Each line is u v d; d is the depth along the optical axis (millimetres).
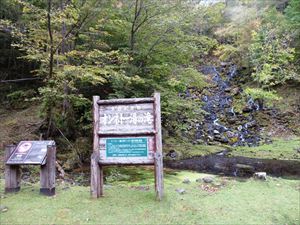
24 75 12523
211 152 9945
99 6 8164
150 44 9172
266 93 12289
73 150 7875
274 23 14344
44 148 4520
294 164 8148
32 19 9164
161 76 9406
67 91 7836
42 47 7527
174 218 3631
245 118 13242
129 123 4348
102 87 9094
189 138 11633
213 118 13570
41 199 4230
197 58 17578
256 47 13227
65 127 8320
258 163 8320
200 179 5551
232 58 18391
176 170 7246
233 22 17234
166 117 10734
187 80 9422
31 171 6203
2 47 12227
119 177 6215
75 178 6211
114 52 7387
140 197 4352
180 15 8750
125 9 9062
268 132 11953
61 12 6828
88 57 7500
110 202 4133
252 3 18797
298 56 14039
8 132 8930
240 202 4230
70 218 3607
